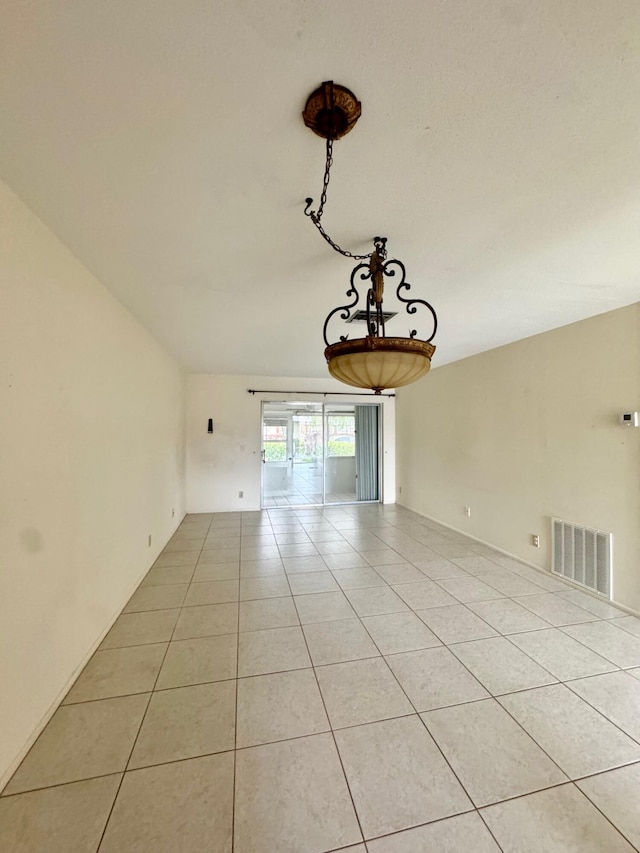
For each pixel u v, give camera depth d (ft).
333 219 5.25
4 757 4.57
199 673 6.73
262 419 20.27
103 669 6.83
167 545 14.24
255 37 2.77
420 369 5.16
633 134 3.71
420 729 5.49
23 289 4.94
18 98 3.26
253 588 10.39
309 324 10.43
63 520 6.09
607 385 9.54
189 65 2.98
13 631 4.76
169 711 5.81
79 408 6.67
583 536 10.16
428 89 3.20
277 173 4.30
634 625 8.40
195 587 10.46
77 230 5.58
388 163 4.12
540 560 11.62
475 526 14.82
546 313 9.61
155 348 12.35
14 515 4.79
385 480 22.13
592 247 6.08
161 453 13.34
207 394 19.57
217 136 3.73
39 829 4.08
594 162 4.11
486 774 4.78
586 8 2.58
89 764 4.87
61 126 3.59
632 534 8.96
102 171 4.27
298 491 22.89
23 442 4.97
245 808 4.33
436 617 8.76
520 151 3.94
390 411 22.34
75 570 6.53
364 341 4.85
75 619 6.52
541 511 11.59
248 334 11.53
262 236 5.73
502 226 5.45
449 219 5.26
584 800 4.45
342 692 6.25
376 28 2.71
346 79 3.12
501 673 6.75
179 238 5.81
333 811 4.31
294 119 3.53
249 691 6.27
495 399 13.60
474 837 4.04
